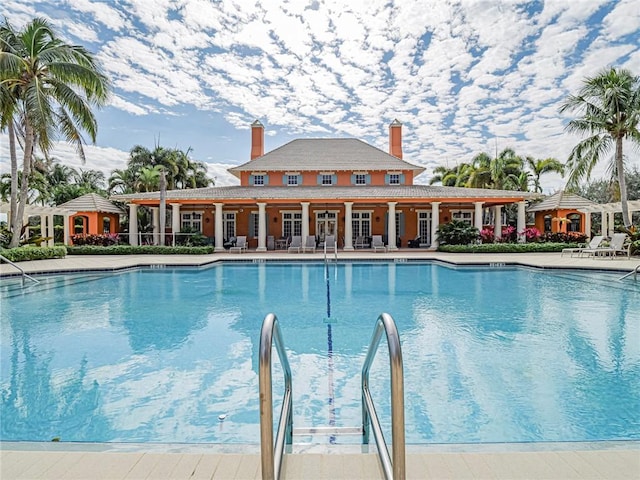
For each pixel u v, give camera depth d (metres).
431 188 23.52
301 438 3.18
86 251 19.41
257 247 24.09
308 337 6.22
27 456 2.40
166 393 4.17
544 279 12.36
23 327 6.81
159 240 24.14
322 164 25.56
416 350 5.51
